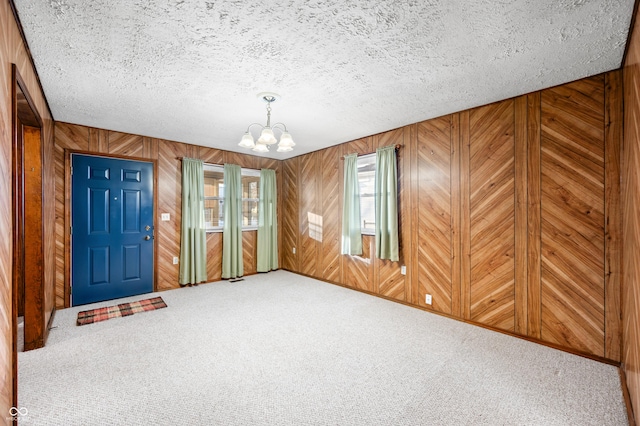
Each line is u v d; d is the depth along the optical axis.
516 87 2.49
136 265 3.95
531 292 2.59
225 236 4.79
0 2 1.33
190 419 1.61
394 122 3.43
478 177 2.92
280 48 1.91
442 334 2.72
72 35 1.75
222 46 1.88
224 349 2.42
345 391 1.87
